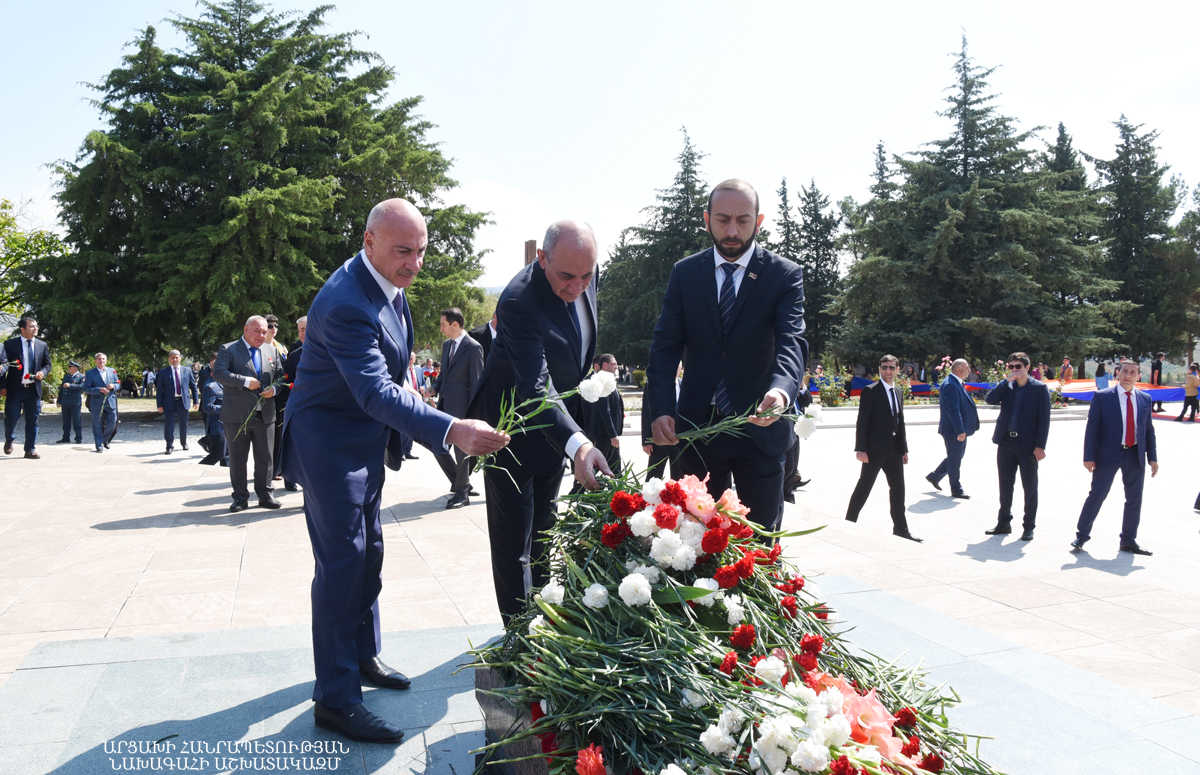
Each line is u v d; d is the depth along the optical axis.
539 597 2.15
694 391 3.51
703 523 2.16
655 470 2.58
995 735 2.70
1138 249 48.94
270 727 2.71
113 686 3.04
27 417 11.71
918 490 11.05
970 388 31.22
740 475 3.51
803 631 2.10
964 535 8.14
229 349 7.63
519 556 3.31
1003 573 5.30
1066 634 4.19
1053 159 51.69
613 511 2.18
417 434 2.54
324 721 2.70
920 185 41.00
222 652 3.43
